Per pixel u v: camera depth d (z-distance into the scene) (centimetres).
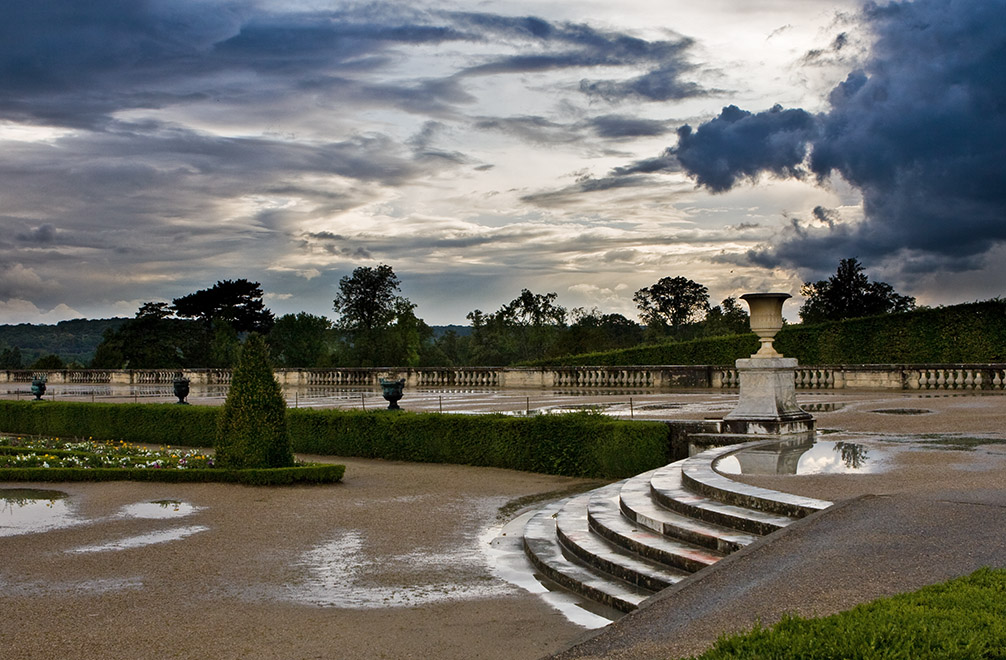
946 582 687
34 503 1695
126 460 2136
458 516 1557
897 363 3847
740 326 8431
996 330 4050
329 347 10788
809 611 674
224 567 1181
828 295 7462
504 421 2161
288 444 2031
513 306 10394
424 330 10344
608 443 1966
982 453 1423
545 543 1287
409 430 2328
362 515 1563
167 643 867
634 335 11688
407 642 873
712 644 618
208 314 10462
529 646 861
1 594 1047
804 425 1908
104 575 1135
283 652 842
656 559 1077
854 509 1002
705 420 1908
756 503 1120
